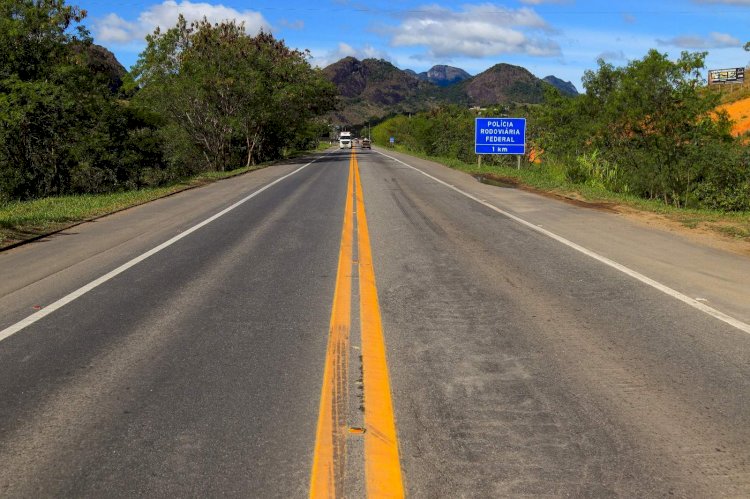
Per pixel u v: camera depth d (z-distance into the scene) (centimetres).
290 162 4206
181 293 636
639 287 645
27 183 2109
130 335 500
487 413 354
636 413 353
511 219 1198
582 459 303
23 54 2072
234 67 3697
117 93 2434
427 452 310
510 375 411
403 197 1647
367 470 294
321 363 436
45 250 902
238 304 593
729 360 436
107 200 1636
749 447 314
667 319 533
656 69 1862
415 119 7731
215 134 3700
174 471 294
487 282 678
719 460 302
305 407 364
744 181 1468
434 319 542
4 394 386
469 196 1669
